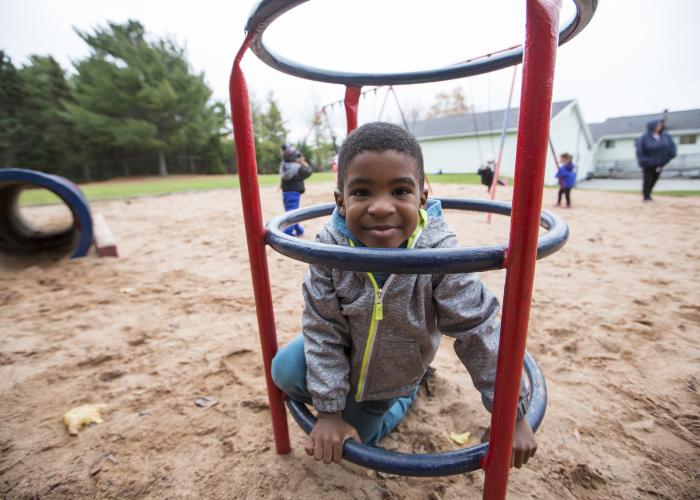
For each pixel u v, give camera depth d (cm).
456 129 2720
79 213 425
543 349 211
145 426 161
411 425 155
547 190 1245
